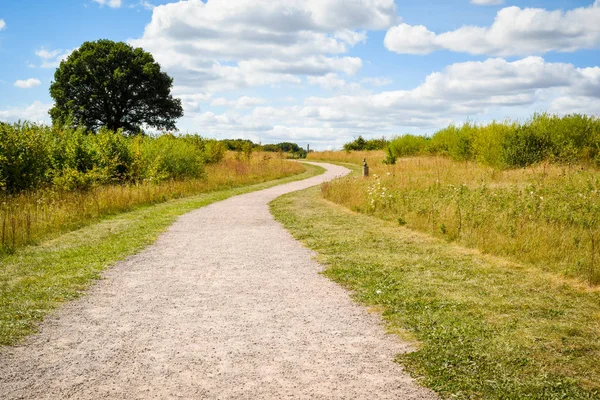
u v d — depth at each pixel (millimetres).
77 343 4586
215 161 35062
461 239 9305
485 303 5723
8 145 15406
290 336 4770
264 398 3498
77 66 43094
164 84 47219
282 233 10984
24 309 5590
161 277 7172
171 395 3541
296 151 73125
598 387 3674
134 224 12141
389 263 7785
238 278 7105
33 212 11578
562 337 4668
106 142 20047
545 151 19109
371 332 4875
